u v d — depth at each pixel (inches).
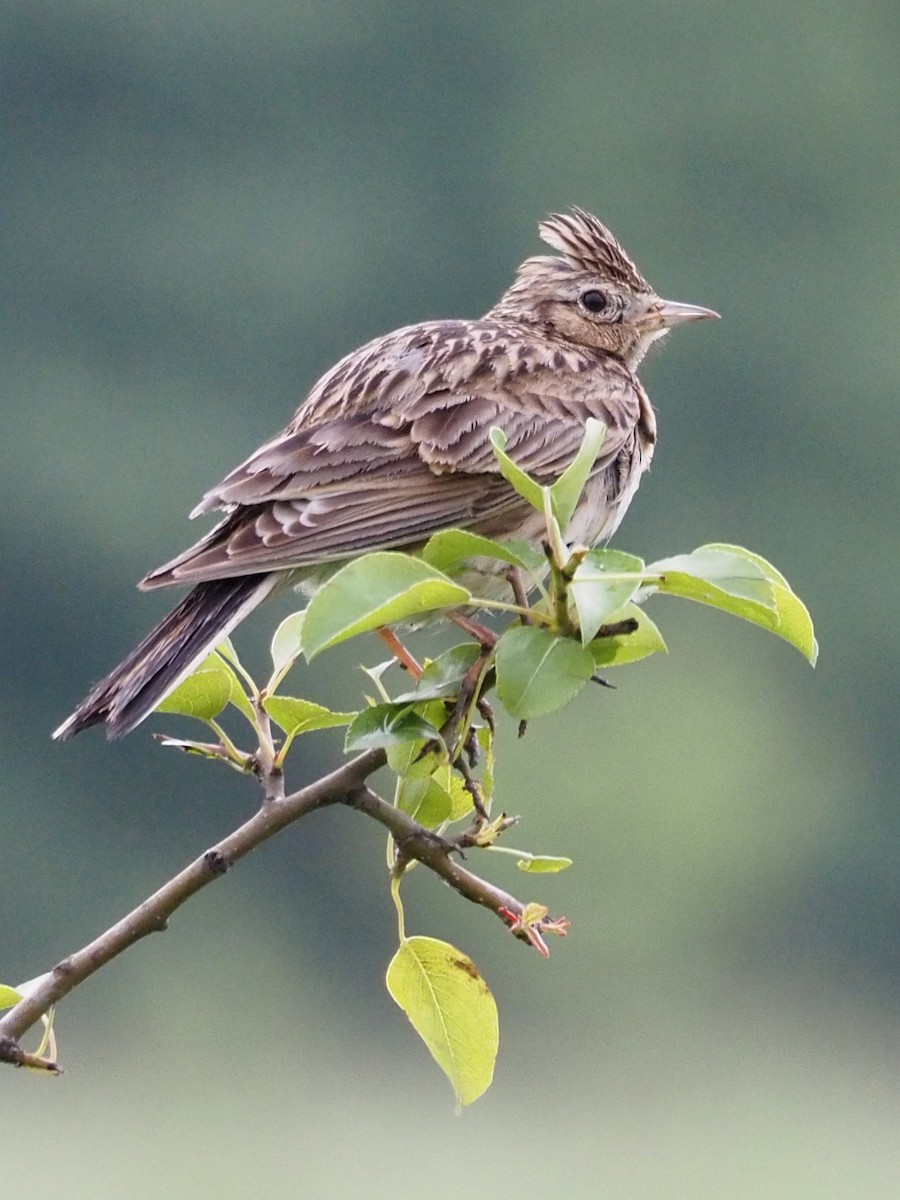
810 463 1167.0
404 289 1266.0
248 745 948.0
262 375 1219.9
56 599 1083.3
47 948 948.6
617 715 983.0
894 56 1320.1
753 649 1043.9
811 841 1000.9
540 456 278.2
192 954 932.6
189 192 1261.1
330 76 1315.2
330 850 942.4
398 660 250.4
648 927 930.7
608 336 319.9
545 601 189.0
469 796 212.8
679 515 1152.8
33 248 1246.9
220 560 239.8
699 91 1305.4
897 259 1274.6
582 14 1334.9
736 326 1231.5
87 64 1291.8
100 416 1170.0
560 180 1299.2
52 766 975.0
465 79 1323.8
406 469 266.1
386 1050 911.7
